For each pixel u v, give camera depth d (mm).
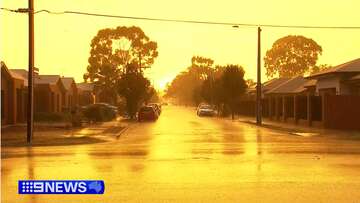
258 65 47219
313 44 113625
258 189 11938
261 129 39281
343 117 37500
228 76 71562
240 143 25344
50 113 48344
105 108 56625
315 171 14750
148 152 20906
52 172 14852
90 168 15703
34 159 18453
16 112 44250
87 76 84000
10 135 31047
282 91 67562
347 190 11773
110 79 82875
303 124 44781
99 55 83375
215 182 12930
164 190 11875
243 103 76625
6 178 13750
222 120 58188
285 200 10695
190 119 61500
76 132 34438
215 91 84062
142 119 55781
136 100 62938
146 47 84375
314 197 10984
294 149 21734
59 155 19922
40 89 56531
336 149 21688
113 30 83375
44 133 33312
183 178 13602
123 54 84375
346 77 43312
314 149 21703
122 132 35812
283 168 15406
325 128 38094
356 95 37250
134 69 64500
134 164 16672
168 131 36781
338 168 15367
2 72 39969
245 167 15688
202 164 16531
